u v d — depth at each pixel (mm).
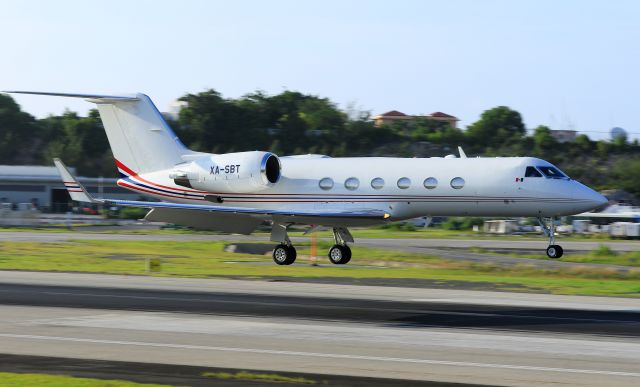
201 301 79500
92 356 51344
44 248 152750
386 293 87250
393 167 126688
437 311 72812
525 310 73500
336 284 96625
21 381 43469
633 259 133375
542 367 48406
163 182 136000
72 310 72938
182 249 159625
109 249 154750
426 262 130625
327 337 58875
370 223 125688
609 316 69625
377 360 50312
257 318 68375
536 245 178875
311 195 129375
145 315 69938
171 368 47625
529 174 121750
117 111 138000
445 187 123375
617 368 48250
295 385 43438
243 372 46656
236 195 132875
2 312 71500
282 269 116438
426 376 45906
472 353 52750
